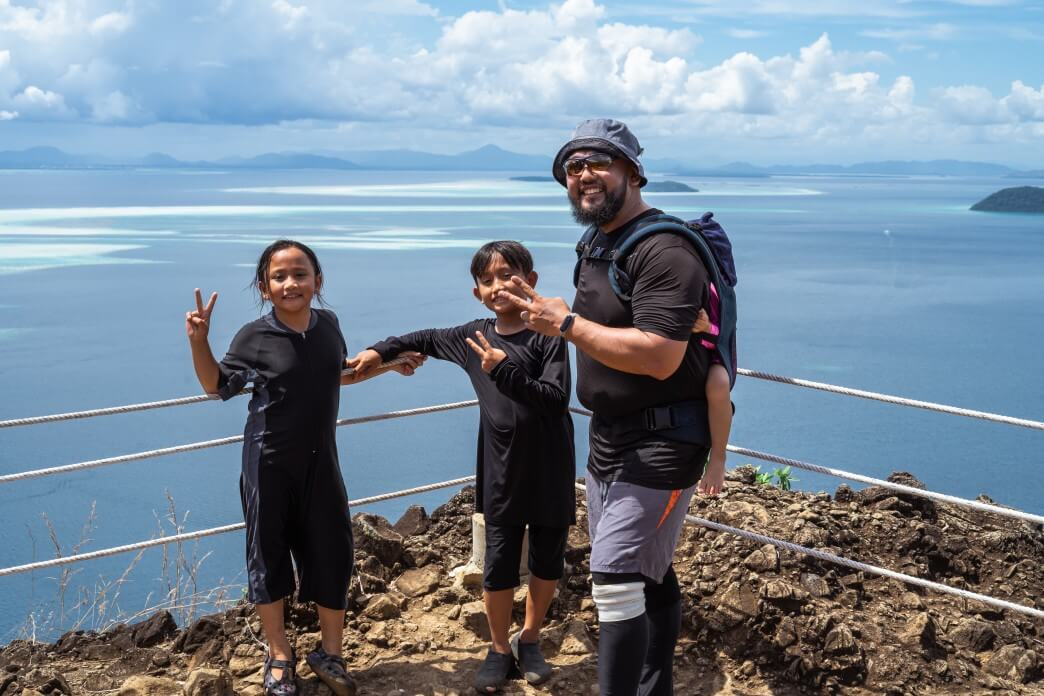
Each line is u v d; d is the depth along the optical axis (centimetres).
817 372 18050
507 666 400
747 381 17200
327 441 381
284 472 373
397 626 437
